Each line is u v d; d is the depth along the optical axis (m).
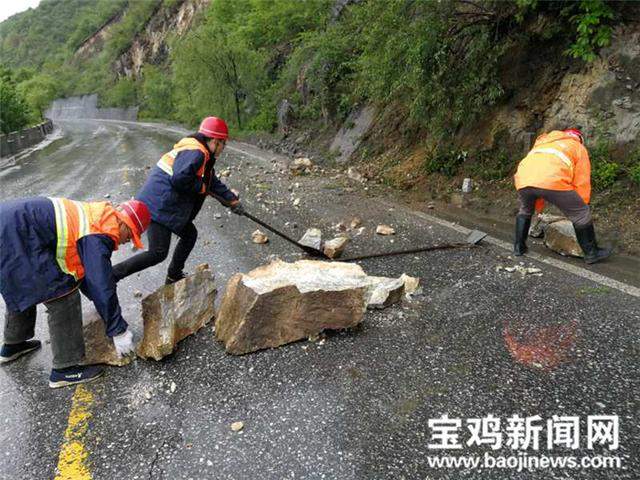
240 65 16.42
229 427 2.17
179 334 2.90
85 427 2.23
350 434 2.09
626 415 2.11
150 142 17.14
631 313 2.94
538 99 5.29
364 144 8.82
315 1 14.52
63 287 2.39
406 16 5.39
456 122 5.80
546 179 3.58
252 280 2.95
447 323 2.97
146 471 1.95
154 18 42.94
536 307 3.09
